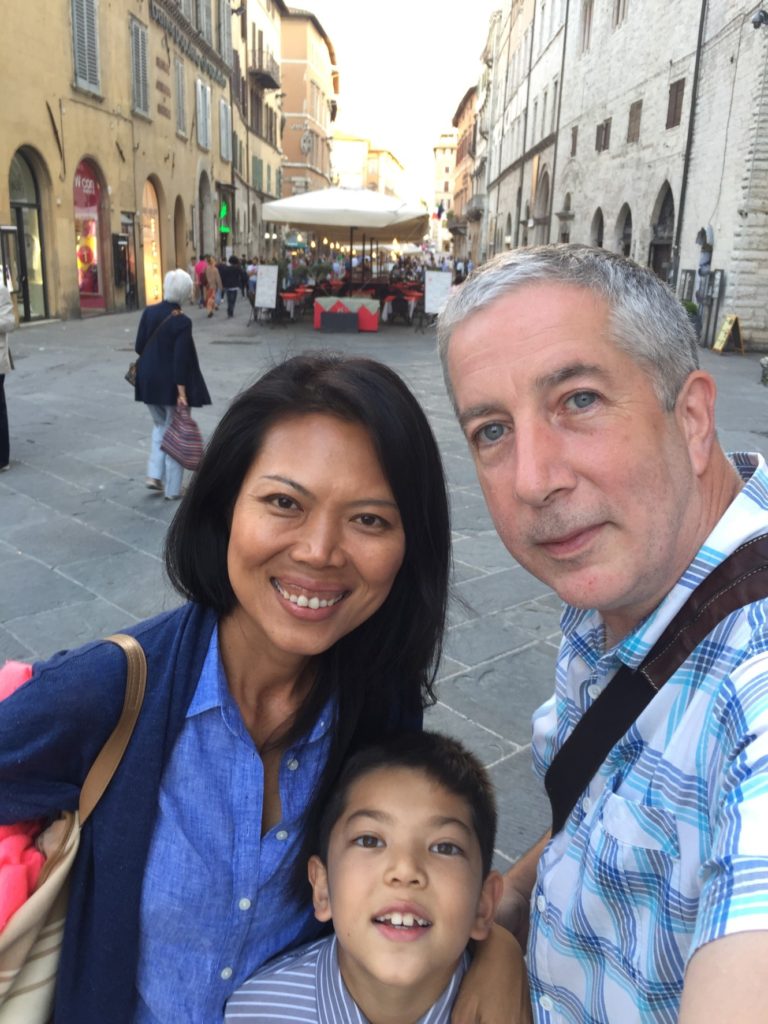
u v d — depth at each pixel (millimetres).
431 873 681
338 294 11102
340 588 648
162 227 14000
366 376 632
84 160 10805
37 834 657
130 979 661
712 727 492
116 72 11523
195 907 655
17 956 625
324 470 615
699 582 537
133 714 635
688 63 10195
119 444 4082
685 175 10273
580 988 587
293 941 739
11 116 8703
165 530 2838
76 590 2350
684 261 10406
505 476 566
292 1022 680
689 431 574
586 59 14367
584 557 549
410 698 816
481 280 569
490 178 29109
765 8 8211
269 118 25281
